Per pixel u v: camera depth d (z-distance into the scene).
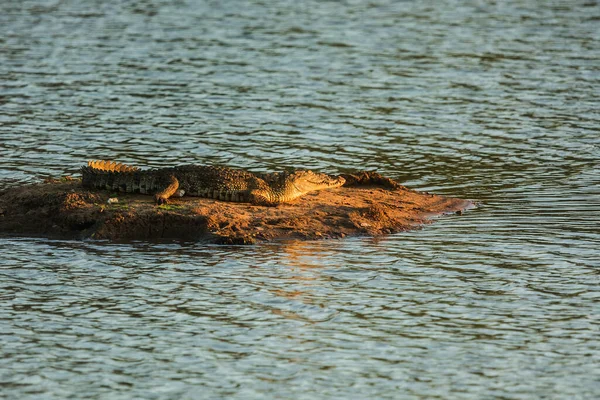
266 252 57.69
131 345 44.91
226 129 89.81
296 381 41.38
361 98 102.12
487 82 109.06
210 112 95.69
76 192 64.50
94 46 126.69
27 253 57.56
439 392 40.47
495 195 71.19
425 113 96.50
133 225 60.75
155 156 80.75
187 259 56.41
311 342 45.19
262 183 65.56
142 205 62.66
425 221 64.50
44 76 109.56
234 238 59.03
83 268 54.94
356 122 93.06
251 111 96.31
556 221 63.91
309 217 62.91
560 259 56.09
